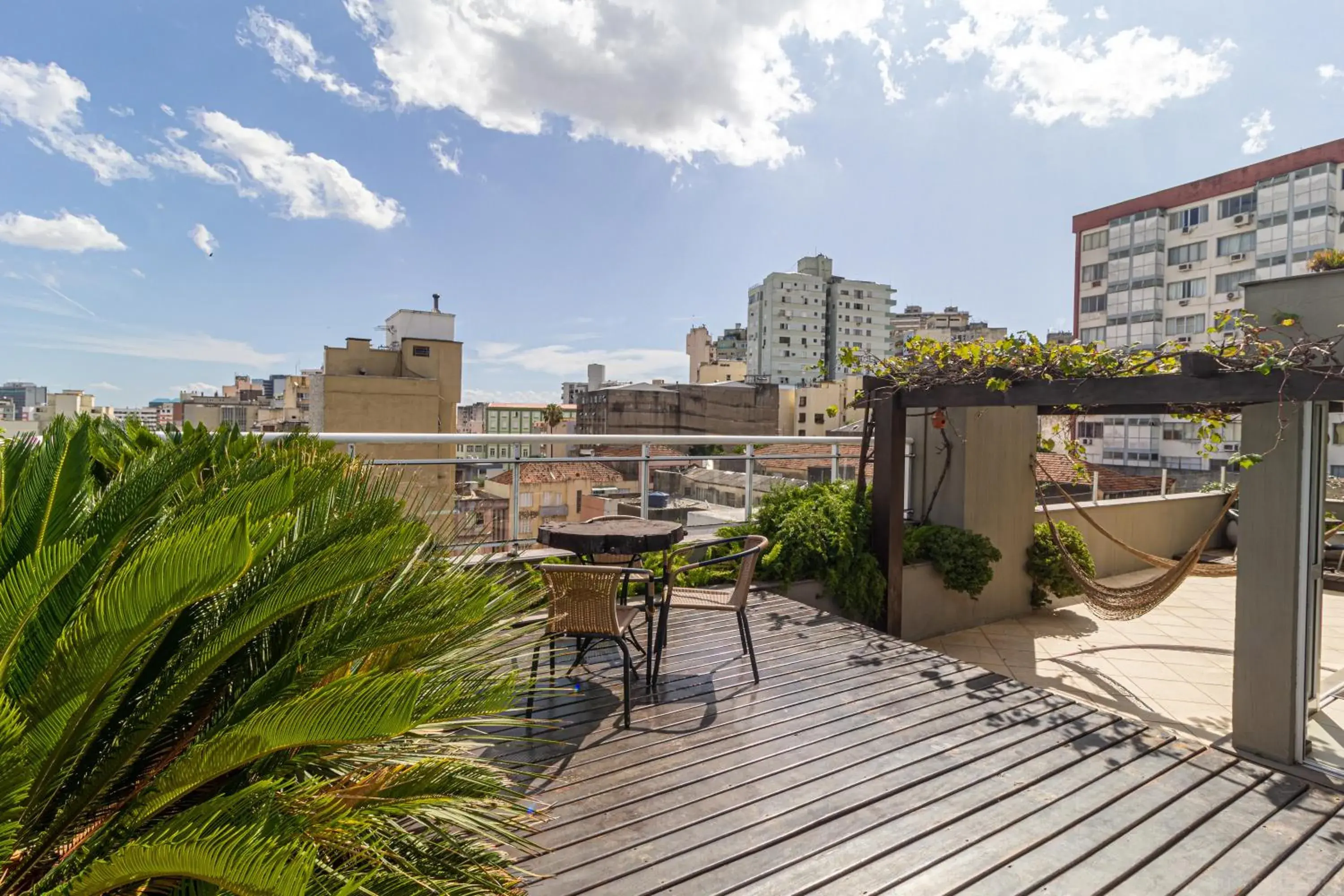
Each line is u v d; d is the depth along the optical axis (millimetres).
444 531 1981
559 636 2902
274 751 964
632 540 3354
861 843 2092
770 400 49438
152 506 1260
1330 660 5340
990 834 2160
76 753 1044
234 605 1277
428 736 1506
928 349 5180
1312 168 32688
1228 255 35688
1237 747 3230
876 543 5613
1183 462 35094
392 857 1233
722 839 2088
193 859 834
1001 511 6746
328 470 1692
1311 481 3154
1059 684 5090
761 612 4703
